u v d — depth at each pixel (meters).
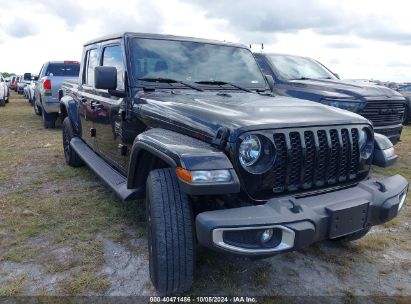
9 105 19.17
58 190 5.04
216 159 2.37
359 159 3.01
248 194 2.51
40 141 8.59
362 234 3.42
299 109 3.00
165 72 3.75
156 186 2.62
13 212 4.27
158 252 2.52
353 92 6.32
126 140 3.75
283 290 2.91
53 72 11.56
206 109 2.86
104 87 3.49
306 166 2.68
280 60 7.69
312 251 3.52
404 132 10.78
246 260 3.30
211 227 2.24
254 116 2.67
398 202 2.84
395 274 3.18
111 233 3.76
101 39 4.66
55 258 3.29
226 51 4.27
